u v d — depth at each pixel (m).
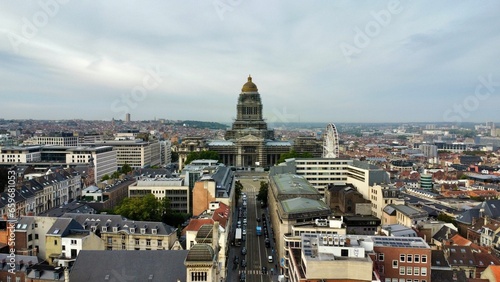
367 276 115.88
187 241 176.12
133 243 185.50
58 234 164.25
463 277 140.88
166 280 118.88
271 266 195.62
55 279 133.88
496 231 193.50
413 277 135.75
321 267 116.88
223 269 166.88
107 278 119.38
